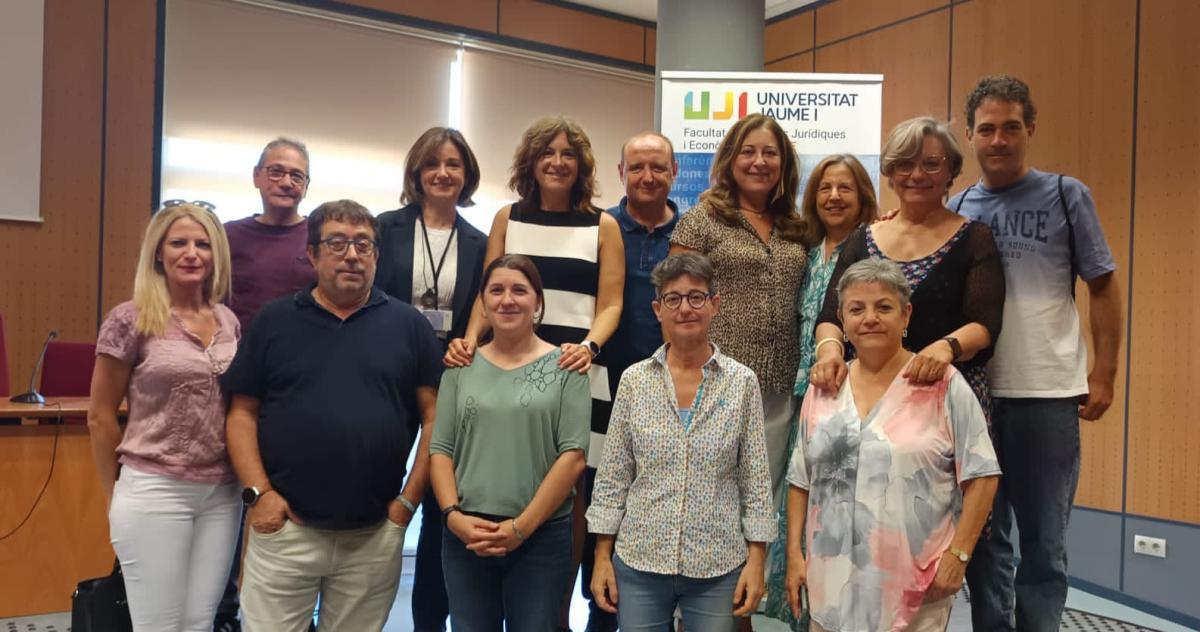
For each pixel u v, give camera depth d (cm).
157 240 244
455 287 295
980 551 257
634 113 733
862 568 207
